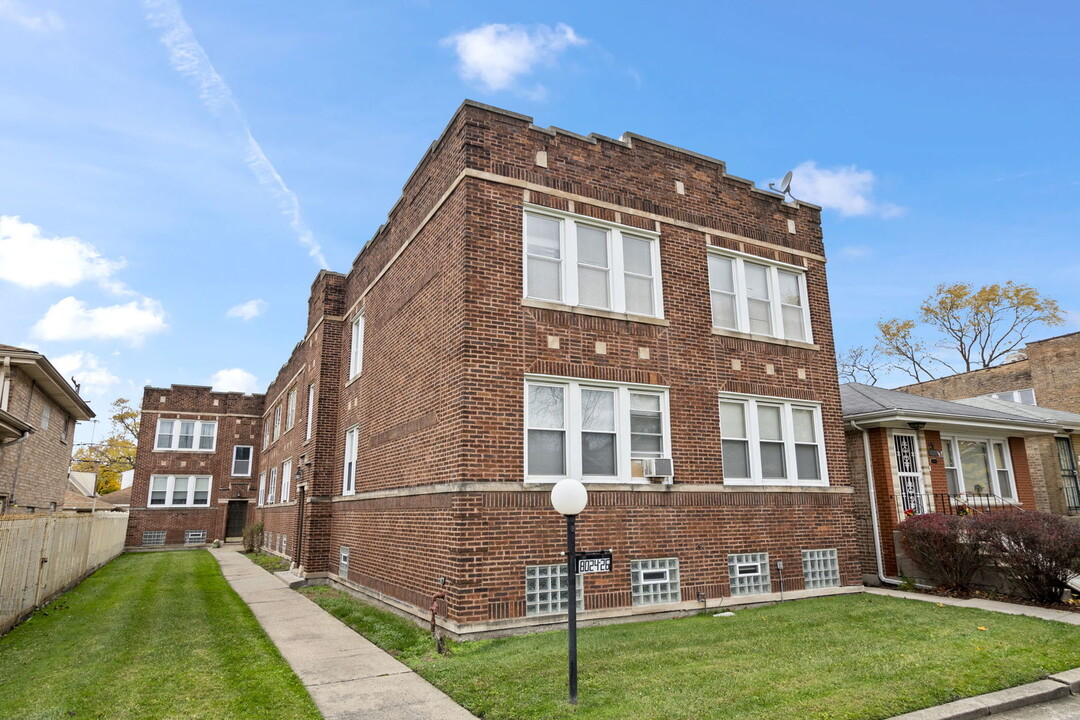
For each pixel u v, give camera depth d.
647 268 12.55
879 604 11.42
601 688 6.77
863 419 14.96
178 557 26.59
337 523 16.92
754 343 13.29
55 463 22.17
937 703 6.39
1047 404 28.11
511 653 8.28
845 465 13.77
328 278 19.48
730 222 13.70
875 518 14.83
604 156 12.38
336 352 19.09
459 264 10.80
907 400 16.77
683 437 11.94
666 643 8.59
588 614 10.30
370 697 6.90
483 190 11.02
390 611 12.12
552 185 11.68
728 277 13.61
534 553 10.12
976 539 12.09
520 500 10.19
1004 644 8.37
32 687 7.13
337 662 8.44
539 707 6.28
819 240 15.03
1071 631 9.03
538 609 9.99
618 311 11.83
